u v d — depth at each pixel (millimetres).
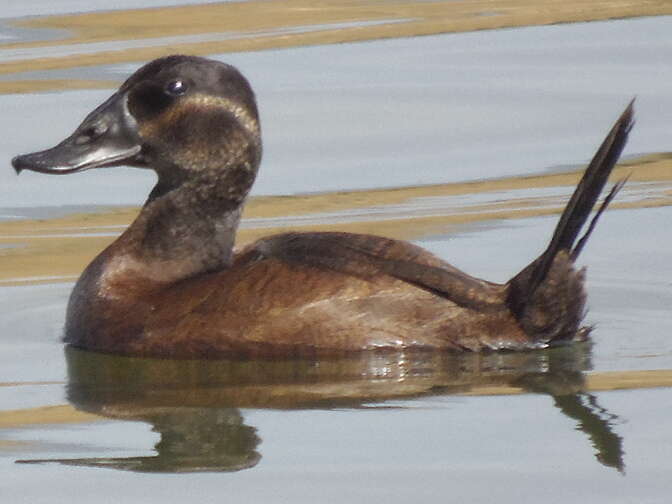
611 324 11805
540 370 10766
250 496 8977
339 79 19281
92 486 9172
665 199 15117
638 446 9500
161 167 11680
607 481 9023
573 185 15680
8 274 13570
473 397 10344
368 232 14375
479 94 18766
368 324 10805
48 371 11148
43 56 19734
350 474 9227
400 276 10891
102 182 16531
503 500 8828
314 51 20312
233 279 11156
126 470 9391
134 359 11281
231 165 11594
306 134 17578
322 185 16016
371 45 20672
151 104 11656
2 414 10336
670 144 16844
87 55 19672
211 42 20406
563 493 8898
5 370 11211
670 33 20984
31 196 16062
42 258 14000
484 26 21688
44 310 12641
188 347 11125
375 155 16906
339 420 10023
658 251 13578
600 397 10273
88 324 11578
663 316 11969
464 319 10820
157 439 9844
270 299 10953
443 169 16344
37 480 9258
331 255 11055
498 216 14797
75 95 18172
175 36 20641
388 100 18609
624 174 15984
